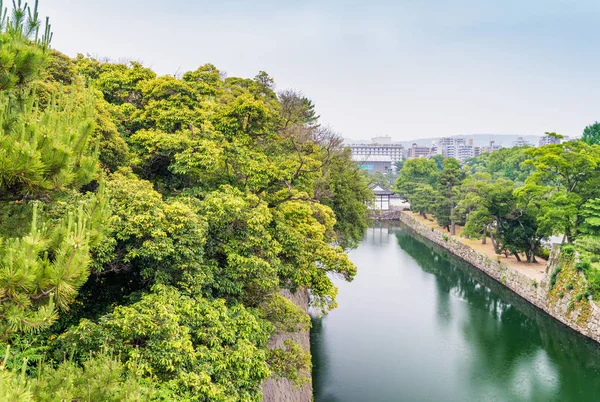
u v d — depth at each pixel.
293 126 30.75
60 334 10.31
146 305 10.40
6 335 5.70
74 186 7.10
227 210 14.50
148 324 9.65
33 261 5.40
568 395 23.19
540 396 23.08
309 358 14.73
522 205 39.16
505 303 37.41
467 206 49.78
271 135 22.28
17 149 5.78
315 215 23.83
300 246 17.28
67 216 7.34
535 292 35.66
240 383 10.58
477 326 32.41
